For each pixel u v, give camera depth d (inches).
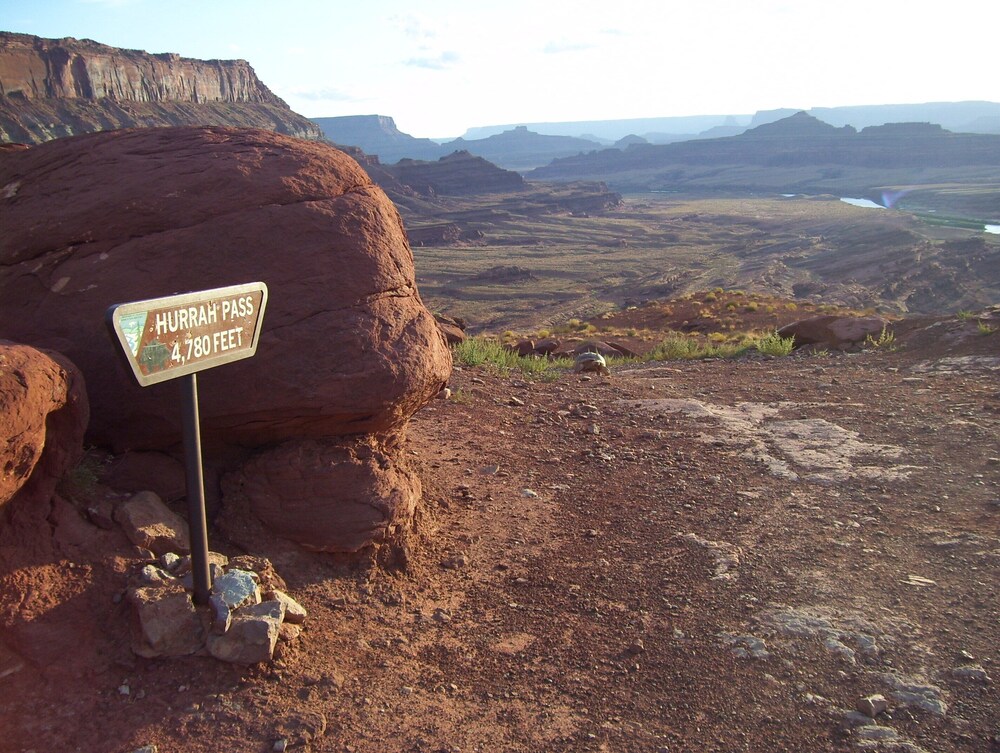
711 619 202.7
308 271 209.3
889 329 671.8
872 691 172.2
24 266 207.2
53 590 161.6
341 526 204.7
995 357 511.5
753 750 156.2
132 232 208.4
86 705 147.5
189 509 160.6
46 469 170.4
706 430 372.2
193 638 161.5
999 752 152.3
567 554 241.4
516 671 181.0
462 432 357.7
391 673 174.1
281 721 151.4
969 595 210.1
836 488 291.1
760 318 1099.9
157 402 197.6
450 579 221.0
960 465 306.5
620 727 162.7
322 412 203.5
